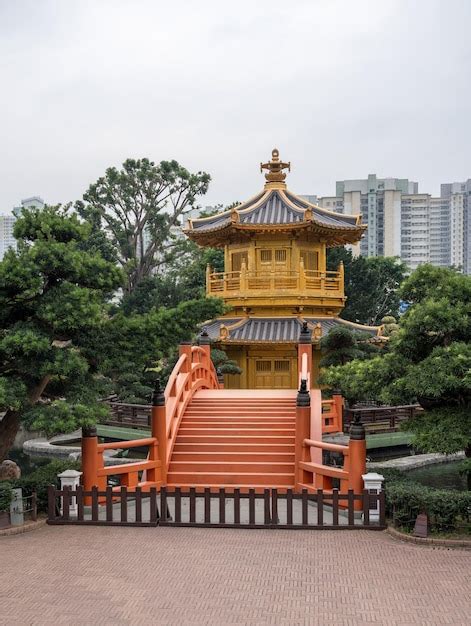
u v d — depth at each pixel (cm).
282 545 1609
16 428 1942
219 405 2525
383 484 1900
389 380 1945
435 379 1738
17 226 1939
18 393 1748
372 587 1333
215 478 2103
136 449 3700
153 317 1983
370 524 1736
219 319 3966
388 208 11519
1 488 1770
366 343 3425
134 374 4034
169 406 2300
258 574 1411
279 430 2278
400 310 6762
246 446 2203
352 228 3791
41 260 1792
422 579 1373
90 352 1911
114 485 2266
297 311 3806
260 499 2077
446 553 1538
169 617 1198
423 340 1906
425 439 1820
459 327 1802
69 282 1886
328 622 1175
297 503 2042
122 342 1956
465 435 1797
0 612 1221
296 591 1316
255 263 3847
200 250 6662
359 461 1845
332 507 1838
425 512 1652
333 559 1502
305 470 2031
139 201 6475
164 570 1438
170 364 4019
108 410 1878
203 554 1544
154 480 2106
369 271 5753
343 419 3369
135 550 1574
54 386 1981
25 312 1888
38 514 1858
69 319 1759
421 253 12269
